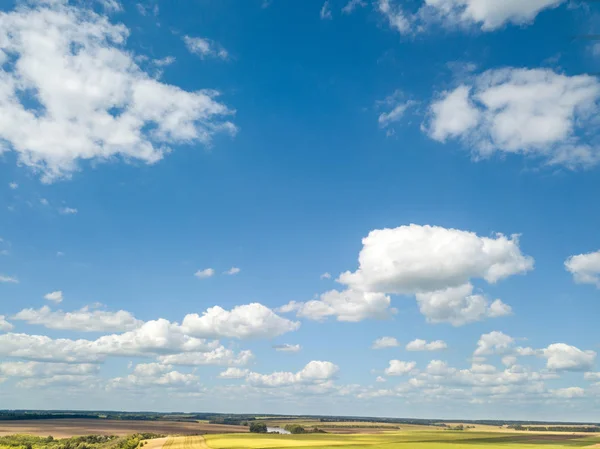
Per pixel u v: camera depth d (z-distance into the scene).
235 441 164.25
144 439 176.00
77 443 169.75
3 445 156.00
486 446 154.62
